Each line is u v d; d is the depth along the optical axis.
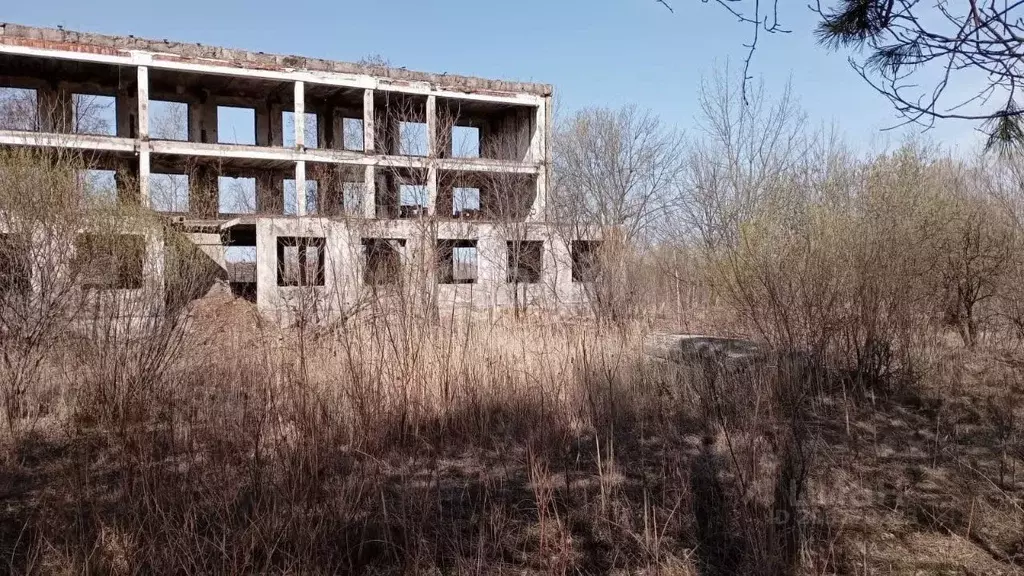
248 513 4.74
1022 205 11.69
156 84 25.73
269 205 25.06
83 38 22.17
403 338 7.54
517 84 28.45
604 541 4.68
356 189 16.38
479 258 20.28
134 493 4.83
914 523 4.84
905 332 9.08
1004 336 11.04
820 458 5.95
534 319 13.51
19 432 6.75
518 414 7.15
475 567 4.27
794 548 4.26
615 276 15.07
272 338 9.30
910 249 9.73
